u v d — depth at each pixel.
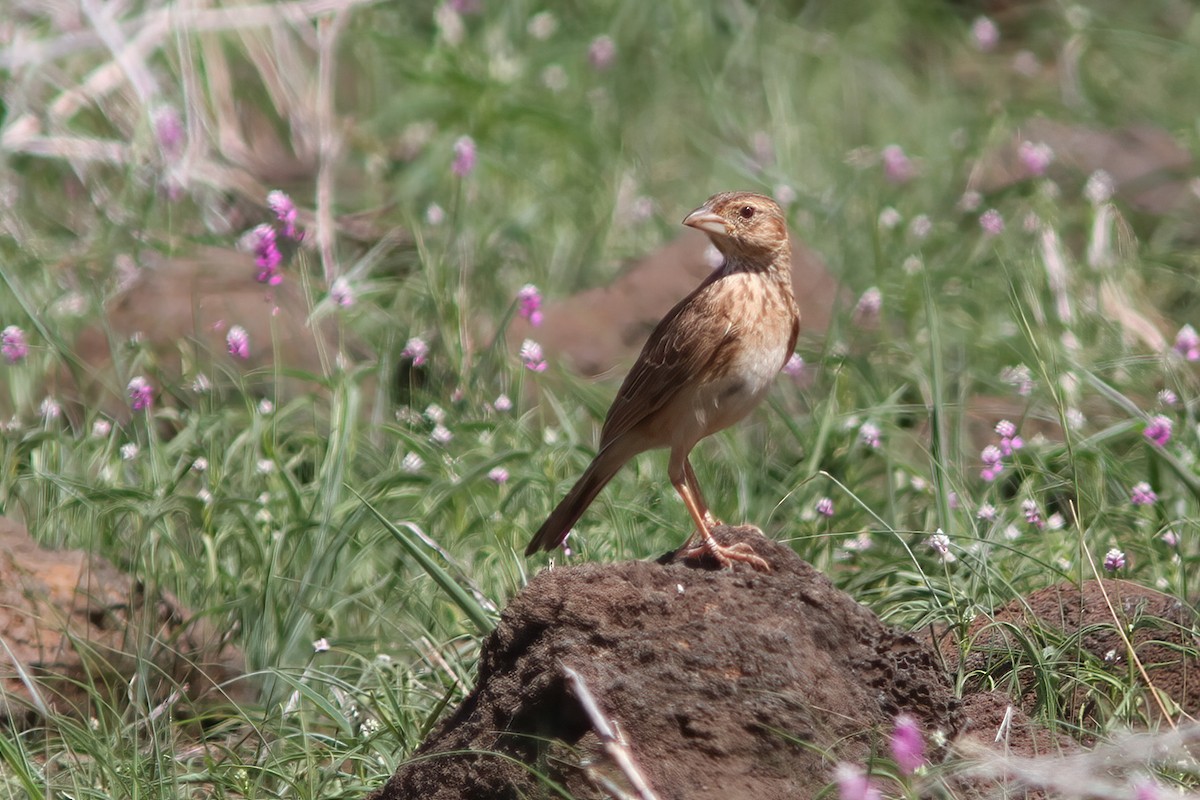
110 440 11.37
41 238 15.80
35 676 8.83
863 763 6.66
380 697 8.73
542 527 8.92
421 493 10.80
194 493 11.00
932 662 7.18
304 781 8.04
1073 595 8.73
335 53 19.94
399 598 9.75
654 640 6.74
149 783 7.86
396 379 13.05
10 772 8.29
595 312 14.27
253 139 18.59
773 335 8.78
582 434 12.64
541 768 6.53
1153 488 10.81
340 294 12.40
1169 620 8.38
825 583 7.26
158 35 17.28
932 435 10.30
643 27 21.73
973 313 14.48
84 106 17.27
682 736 6.50
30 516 10.60
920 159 18.80
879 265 14.30
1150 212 17.27
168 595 9.53
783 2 23.77
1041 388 12.42
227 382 12.88
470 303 14.13
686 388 8.65
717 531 7.95
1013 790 6.79
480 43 21.20
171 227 15.53
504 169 17.14
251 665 9.27
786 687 6.63
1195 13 25.08
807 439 11.79
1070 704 7.90
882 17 23.73
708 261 14.52
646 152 19.47
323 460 11.29
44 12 17.83
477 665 8.87
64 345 12.69
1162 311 15.34
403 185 16.80
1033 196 16.22
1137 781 6.46
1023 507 10.52
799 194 16.84
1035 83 22.77
